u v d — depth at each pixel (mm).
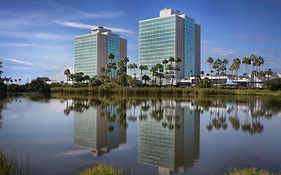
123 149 24484
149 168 18797
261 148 25250
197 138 30344
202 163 20172
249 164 19875
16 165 18625
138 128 36938
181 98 113375
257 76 193625
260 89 152625
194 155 22562
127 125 39531
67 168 18391
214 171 18281
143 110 61594
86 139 28859
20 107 67875
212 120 46125
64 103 82688
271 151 24031
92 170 15320
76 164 19391
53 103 82375
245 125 40688
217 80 198500
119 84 172375
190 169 18672
